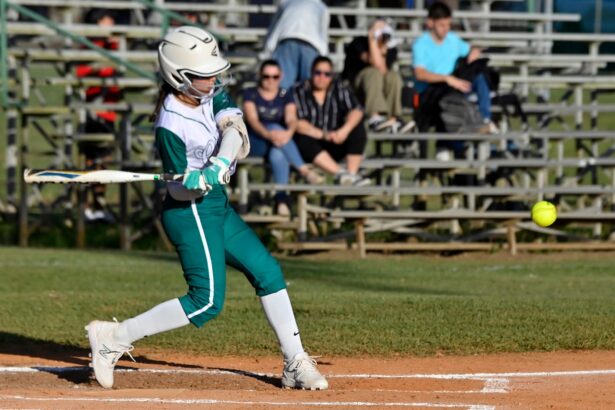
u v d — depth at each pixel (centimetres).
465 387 2097
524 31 6956
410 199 6475
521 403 1908
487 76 5425
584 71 6638
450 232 5359
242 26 6769
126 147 5503
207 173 1933
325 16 5375
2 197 6488
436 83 5300
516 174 6206
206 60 1953
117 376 2228
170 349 2564
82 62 5966
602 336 2650
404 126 5359
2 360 2428
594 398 1973
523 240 5378
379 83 5297
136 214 5609
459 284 3931
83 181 1988
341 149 4988
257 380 2186
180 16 5891
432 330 2708
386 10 6306
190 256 2028
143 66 6253
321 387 2059
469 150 5403
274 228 5003
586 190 5247
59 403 1898
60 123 6700
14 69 5938
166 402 1911
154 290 3578
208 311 2047
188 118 1984
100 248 5306
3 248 5112
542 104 6181
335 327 2745
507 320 2827
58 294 3344
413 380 2180
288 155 4884
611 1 7381
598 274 4319
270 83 4831
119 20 6322
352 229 5381
